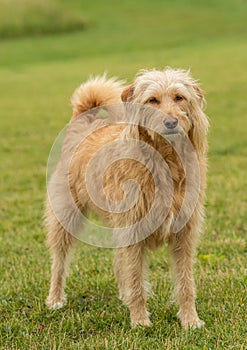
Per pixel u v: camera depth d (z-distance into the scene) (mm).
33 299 8312
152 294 8039
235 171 15766
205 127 7008
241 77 31578
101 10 64688
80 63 41438
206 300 7949
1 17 56375
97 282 8711
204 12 63594
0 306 7988
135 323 7230
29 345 6734
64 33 56594
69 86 33250
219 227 11102
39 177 16375
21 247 10531
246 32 52125
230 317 7289
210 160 17203
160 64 36562
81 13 63312
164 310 7691
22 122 24859
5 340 6961
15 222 12172
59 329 7164
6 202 13867
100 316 7531
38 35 55844
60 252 8422
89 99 8641
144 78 6965
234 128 21500
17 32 55375
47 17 57906
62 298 8328
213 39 49219
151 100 6758
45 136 22031
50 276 9039
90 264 9531
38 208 13258
